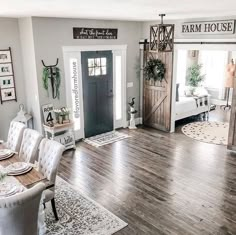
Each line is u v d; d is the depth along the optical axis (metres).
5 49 5.43
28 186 2.85
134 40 6.86
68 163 5.15
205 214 3.62
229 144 5.66
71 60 5.82
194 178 4.56
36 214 2.63
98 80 6.40
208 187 4.28
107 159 5.32
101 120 6.72
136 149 5.81
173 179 4.54
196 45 5.80
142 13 4.69
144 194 4.10
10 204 2.31
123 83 6.92
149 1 3.22
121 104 7.07
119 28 6.45
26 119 5.64
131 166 5.02
